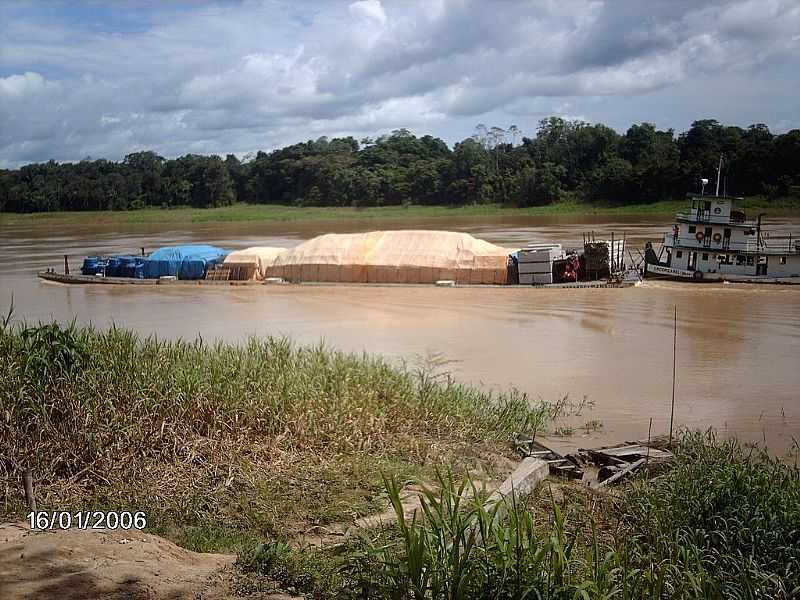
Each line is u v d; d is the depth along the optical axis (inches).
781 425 626.2
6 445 376.5
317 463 423.8
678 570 293.7
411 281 1540.4
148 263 1722.4
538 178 4483.3
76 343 472.1
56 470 376.8
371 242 1625.2
